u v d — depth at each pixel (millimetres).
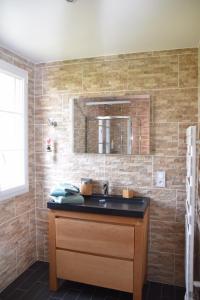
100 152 2439
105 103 2412
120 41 2064
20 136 2480
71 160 2549
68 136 2549
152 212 2320
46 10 1567
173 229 2270
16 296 2127
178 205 2248
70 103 2518
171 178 2262
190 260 1558
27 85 2510
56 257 2166
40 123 2641
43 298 2109
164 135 2266
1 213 2166
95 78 2445
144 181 2334
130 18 1670
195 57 2178
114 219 1986
